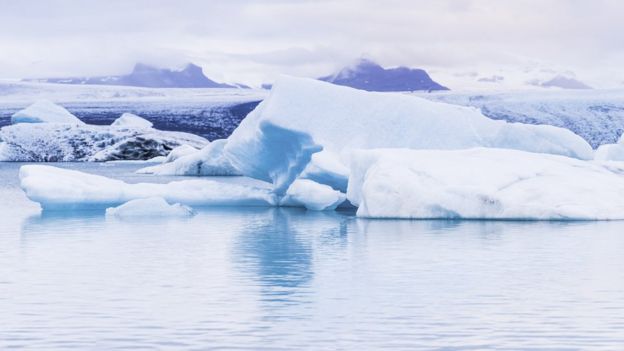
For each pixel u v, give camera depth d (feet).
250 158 106.32
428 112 103.24
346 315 38.81
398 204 82.69
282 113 99.09
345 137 100.32
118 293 44.73
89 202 100.27
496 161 84.58
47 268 54.13
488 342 33.73
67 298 43.32
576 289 45.19
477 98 440.86
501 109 420.36
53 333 35.55
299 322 37.37
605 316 38.34
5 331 35.94
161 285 47.21
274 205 107.96
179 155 237.66
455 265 54.13
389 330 35.78
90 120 552.82
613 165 86.43
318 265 54.80
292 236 72.95
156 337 34.78
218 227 81.87
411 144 101.60
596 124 395.75
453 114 103.96
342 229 77.20
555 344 33.42
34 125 306.76
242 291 45.16
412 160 85.61
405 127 101.96
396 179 83.56
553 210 78.95
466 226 75.92
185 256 60.23
